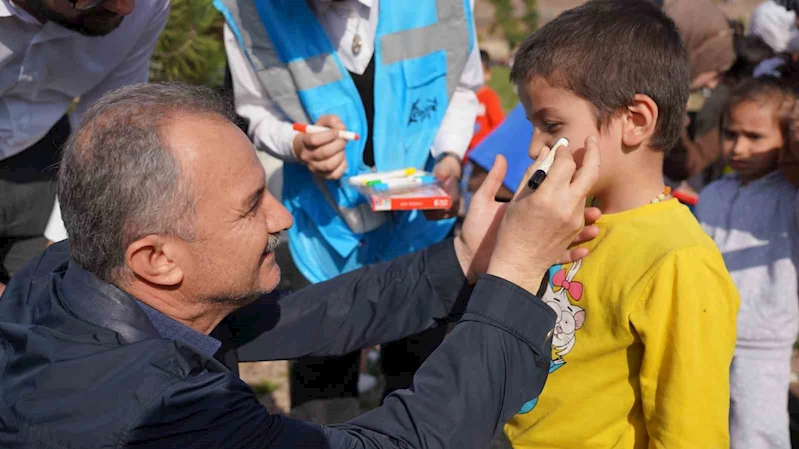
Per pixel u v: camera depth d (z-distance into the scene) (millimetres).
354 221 2598
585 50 1583
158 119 1275
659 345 1515
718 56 3186
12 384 1271
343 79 2514
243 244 1354
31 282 1551
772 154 2545
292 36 2475
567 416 1704
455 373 1357
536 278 1448
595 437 1674
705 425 1500
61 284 1408
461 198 2762
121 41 2441
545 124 1677
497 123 5285
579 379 1678
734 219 2635
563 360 1699
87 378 1222
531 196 1398
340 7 2465
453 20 2570
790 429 3062
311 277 2760
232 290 1395
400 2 2488
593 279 1628
